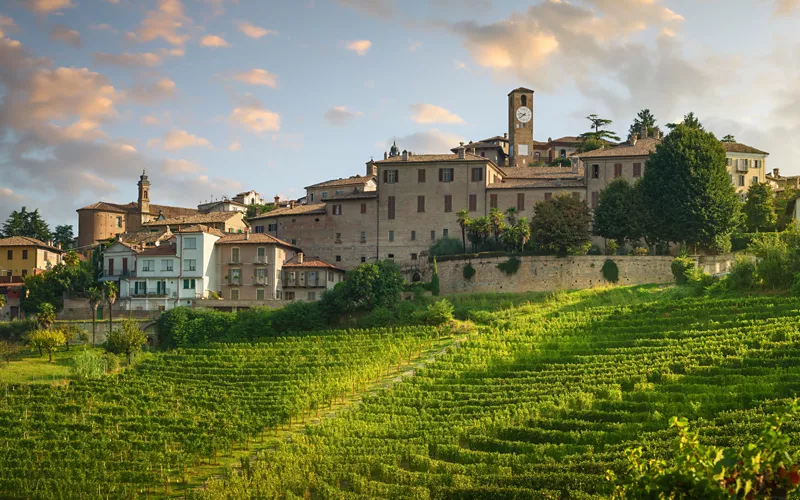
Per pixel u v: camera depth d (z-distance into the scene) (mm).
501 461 56344
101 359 95125
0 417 76938
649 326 88812
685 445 19516
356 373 85500
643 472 20688
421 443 62188
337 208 133875
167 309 113750
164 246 122438
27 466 64188
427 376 82688
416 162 130875
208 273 119812
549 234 113250
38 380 91062
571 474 49438
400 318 105312
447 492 49906
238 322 107562
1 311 122188
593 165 128375
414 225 130000
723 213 116312
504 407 69188
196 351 100438
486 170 129500
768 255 98750
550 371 77562
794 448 41844
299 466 58781
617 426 60219
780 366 69438
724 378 68000
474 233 121938
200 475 63156
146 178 174625
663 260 111938
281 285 122438
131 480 61156
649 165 121438
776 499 18234
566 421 62375
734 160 157750
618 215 118375
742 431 53469
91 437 71375
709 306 92500
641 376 71938
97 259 127625
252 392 82938
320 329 106438
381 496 51719
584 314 97938
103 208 169375
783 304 87938
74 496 58281
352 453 61156
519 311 105188
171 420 74875
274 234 137875
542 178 135375
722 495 18016
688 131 120875
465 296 114625
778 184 167875
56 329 105812
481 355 87062
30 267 135750
